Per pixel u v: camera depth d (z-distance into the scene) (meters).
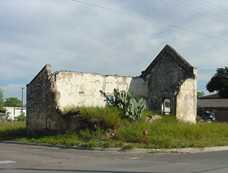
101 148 27.89
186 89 41.16
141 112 34.78
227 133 35.47
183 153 26.28
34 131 37.22
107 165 19.58
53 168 18.58
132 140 30.09
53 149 28.03
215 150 28.59
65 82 36.75
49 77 36.47
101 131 31.70
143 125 32.78
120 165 19.52
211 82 86.50
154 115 37.47
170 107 40.91
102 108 34.56
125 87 41.09
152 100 42.72
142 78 43.03
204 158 22.84
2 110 88.00
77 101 37.31
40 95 37.09
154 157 23.66
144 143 29.20
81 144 29.36
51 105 36.00
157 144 28.75
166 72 42.12
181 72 41.38
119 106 34.84
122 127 32.19
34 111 37.47
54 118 35.66
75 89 37.28
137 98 37.00
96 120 32.62
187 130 33.06
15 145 30.89
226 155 24.73
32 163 20.59
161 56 42.47
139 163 20.38
